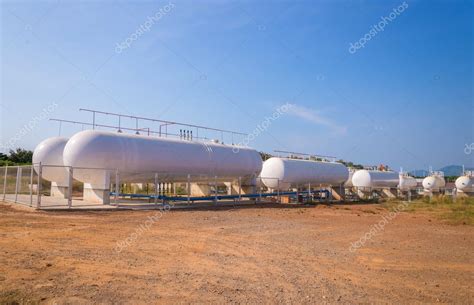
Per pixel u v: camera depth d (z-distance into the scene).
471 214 18.59
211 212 17.75
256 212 18.66
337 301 5.38
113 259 7.62
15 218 13.19
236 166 24.70
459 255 8.84
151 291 5.64
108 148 18.16
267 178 27.53
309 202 28.61
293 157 33.53
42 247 8.57
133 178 19.64
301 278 6.52
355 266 7.54
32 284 5.84
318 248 9.36
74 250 8.36
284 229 12.63
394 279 6.64
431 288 6.14
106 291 5.60
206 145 23.38
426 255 8.78
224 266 7.25
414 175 60.22
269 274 6.73
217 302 5.23
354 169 43.31
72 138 18.39
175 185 30.48
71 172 16.31
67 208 16.03
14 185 25.64
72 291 5.57
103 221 13.20
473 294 5.86
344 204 28.62
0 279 6.02
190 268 7.05
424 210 22.00
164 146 20.59
